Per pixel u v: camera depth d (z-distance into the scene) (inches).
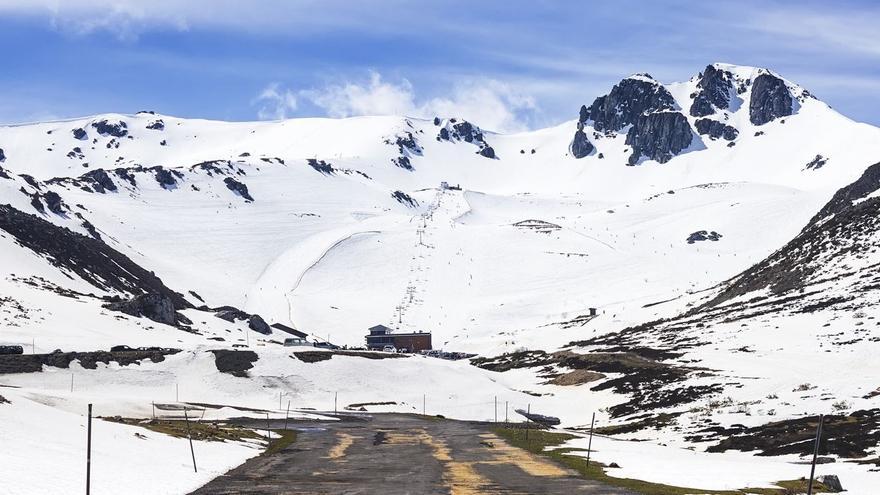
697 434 4808.1
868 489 3006.9
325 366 6904.5
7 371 5841.5
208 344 7495.1
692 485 2962.6
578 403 6535.4
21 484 2378.2
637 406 6013.8
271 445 4146.2
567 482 3004.4
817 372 5954.7
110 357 6476.4
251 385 6456.7
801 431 4419.3
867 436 4156.0
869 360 6028.5
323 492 2719.0
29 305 7780.5
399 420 5689.0
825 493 2866.6
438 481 3011.8
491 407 6368.1
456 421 5782.5
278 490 2746.1
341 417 5743.1
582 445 4426.7
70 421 3599.9
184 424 4638.3
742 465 3663.9
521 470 3339.1
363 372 6909.5
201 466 3184.1
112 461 2970.0
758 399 5423.2
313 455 3784.5
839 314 7647.6
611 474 3240.7
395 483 2950.3
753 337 7642.7
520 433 4995.1
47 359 6171.3
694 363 6968.5
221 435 4183.1
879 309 7436.0
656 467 3506.4
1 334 6673.2
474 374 7278.5
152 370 6387.8
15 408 3553.2
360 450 4023.1
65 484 2460.6
